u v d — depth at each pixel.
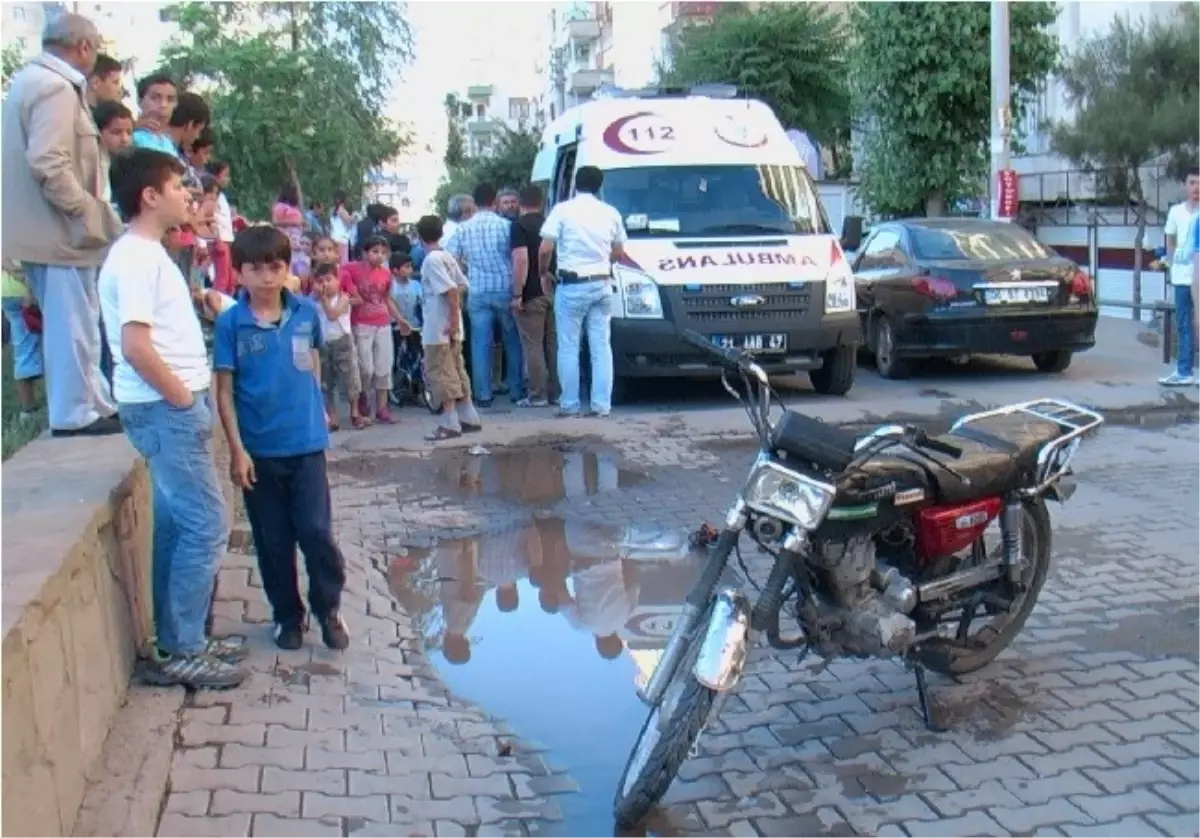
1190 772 4.21
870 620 4.37
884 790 4.17
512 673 5.30
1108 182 18.80
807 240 11.53
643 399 11.99
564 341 10.70
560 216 10.48
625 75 61.12
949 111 20.66
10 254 5.56
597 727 4.75
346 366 10.27
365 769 4.25
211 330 7.29
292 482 5.15
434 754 4.41
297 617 5.32
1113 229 20.12
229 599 5.85
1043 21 20.34
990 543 5.35
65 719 3.70
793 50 27.45
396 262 12.01
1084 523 7.16
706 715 3.82
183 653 4.79
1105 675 5.04
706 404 11.57
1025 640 5.43
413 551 7.03
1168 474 8.28
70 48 5.62
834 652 4.47
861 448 4.13
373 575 6.49
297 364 5.07
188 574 4.71
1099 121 17.20
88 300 5.74
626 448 9.49
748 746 4.52
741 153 12.22
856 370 13.54
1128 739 4.47
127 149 4.76
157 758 4.15
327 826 3.84
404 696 4.93
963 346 12.04
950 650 4.89
